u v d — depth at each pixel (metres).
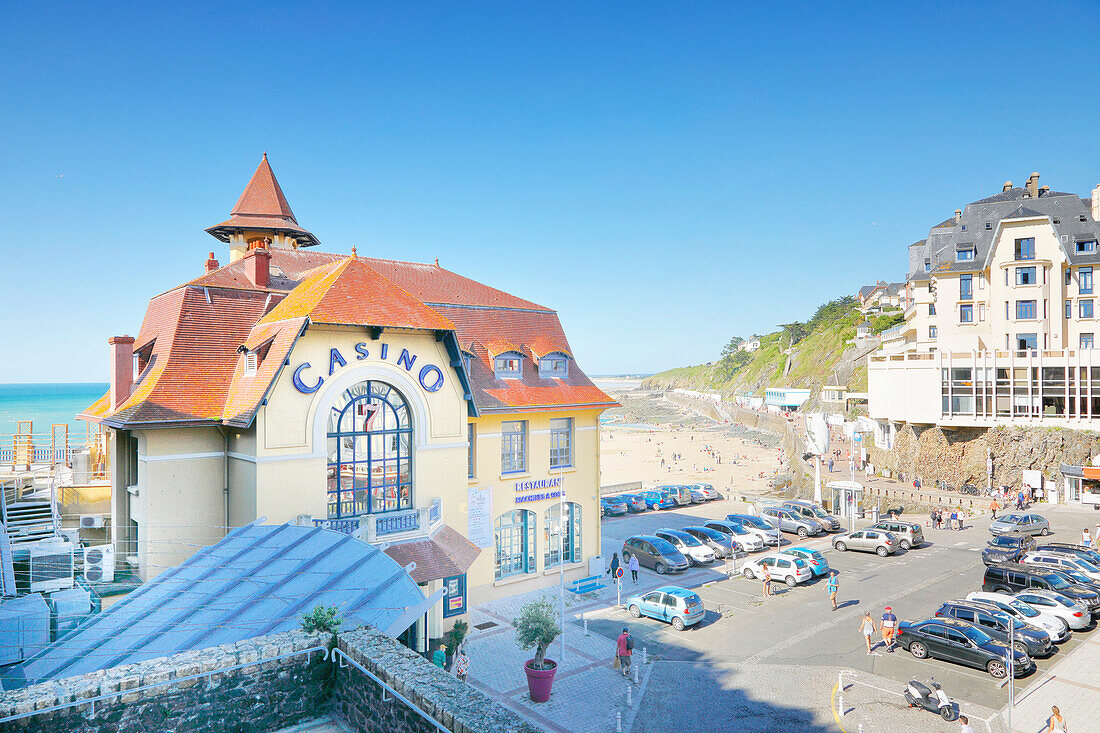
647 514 56.41
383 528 23.42
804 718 21.30
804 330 188.88
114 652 12.48
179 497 24.33
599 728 20.92
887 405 67.31
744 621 30.25
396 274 36.84
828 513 54.16
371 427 25.53
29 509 28.27
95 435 35.78
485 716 7.99
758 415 154.75
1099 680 23.41
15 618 17.48
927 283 74.75
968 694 22.59
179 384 25.00
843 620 30.12
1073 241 64.81
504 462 34.00
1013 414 59.72
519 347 36.38
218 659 9.62
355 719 10.06
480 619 30.48
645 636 28.56
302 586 14.95
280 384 23.38
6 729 8.06
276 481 23.23
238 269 31.09
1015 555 36.50
